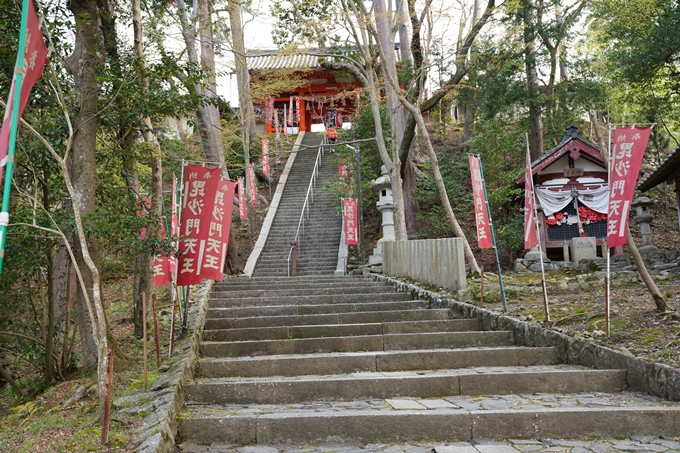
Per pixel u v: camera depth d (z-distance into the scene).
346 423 4.55
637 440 4.32
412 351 6.41
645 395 5.11
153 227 8.58
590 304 7.82
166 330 7.94
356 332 7.59
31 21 3.52
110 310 12.52
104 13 7.87
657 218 19.53
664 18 13.61
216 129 19.31
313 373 6.09
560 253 15.94
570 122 20.05
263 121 30.91
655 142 20.97
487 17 13.23
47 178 7.38
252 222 20.77
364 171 19.64
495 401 5.06
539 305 8.06
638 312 6.73
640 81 14.89
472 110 23.80
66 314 7.77
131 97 7.55
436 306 8.77
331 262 16.84
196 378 5.94
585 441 4.35
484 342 7.04
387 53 13.76
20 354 8.23
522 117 20.84
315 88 30.83
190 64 8.25
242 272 15.70
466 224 20.05
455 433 4.51
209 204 7.07
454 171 19.11
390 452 4.19
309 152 26.59
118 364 6.71
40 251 6.75
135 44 8.55
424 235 18.77
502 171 19.00
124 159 8.53
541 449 4.13
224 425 4.56
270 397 5.37
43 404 6.00
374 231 21.22
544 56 18.20
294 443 4.51
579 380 5.44
